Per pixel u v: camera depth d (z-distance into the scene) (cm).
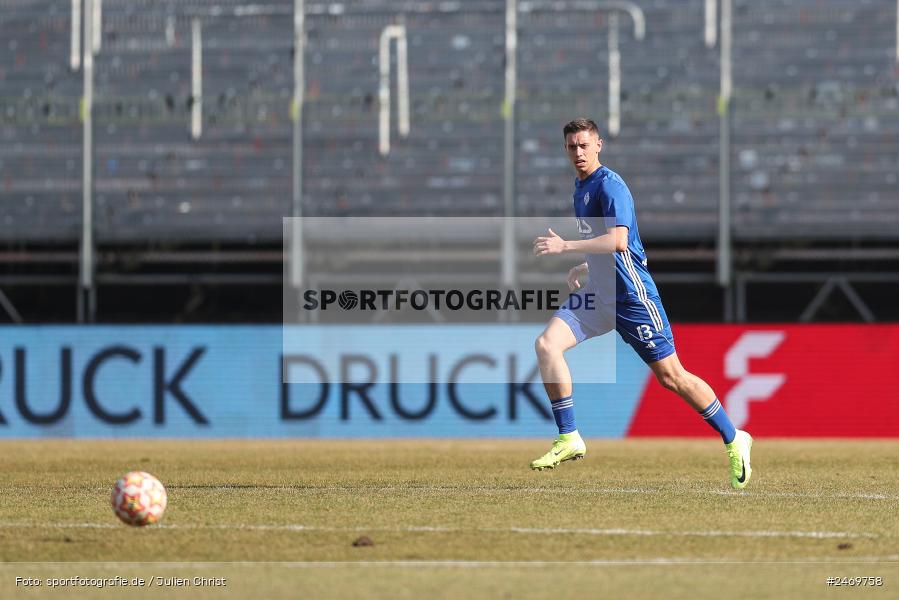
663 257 7181
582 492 2769
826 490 2823
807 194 7344
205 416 5666
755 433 5572
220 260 7238
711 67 7675
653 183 7394
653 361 2691
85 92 7131
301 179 7188
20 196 7338
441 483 3048
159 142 7469
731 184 7362
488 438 5581
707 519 2277
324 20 7731
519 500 2595
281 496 2702
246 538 2055
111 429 5662
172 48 7719
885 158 7381
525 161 7419
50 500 2677
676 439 5525
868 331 5566
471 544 1991
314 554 1905
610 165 7456
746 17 7712
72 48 7700
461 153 7481
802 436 5566
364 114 7538
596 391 5606
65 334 5681
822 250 7131
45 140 7438
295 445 5103
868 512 2386
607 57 7681
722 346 5594
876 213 7331
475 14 7700
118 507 2169
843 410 5566
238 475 3409
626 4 7731
